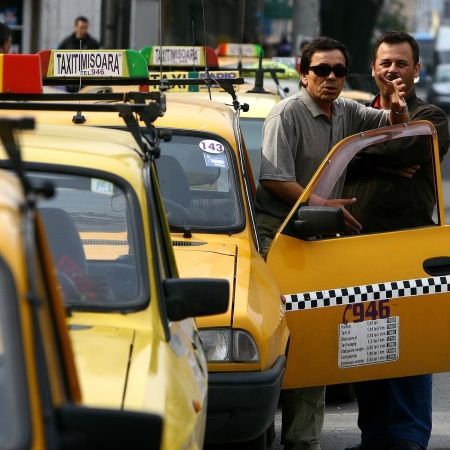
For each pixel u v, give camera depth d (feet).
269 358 49.03
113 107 40.75
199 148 59.57
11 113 50.37
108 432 24.53
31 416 24.70
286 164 58.85
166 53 99.81
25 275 25.34
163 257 41.91
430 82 425.28
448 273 57.11
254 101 84.48
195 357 38.81
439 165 58.08
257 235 57.98
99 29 200.13
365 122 61.52
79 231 38.75
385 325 56.03
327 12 332.19
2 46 91.97
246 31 252.42
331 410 69.92
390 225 58.13
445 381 78.54
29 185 25.09
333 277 55.11
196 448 33.40
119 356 33.09
